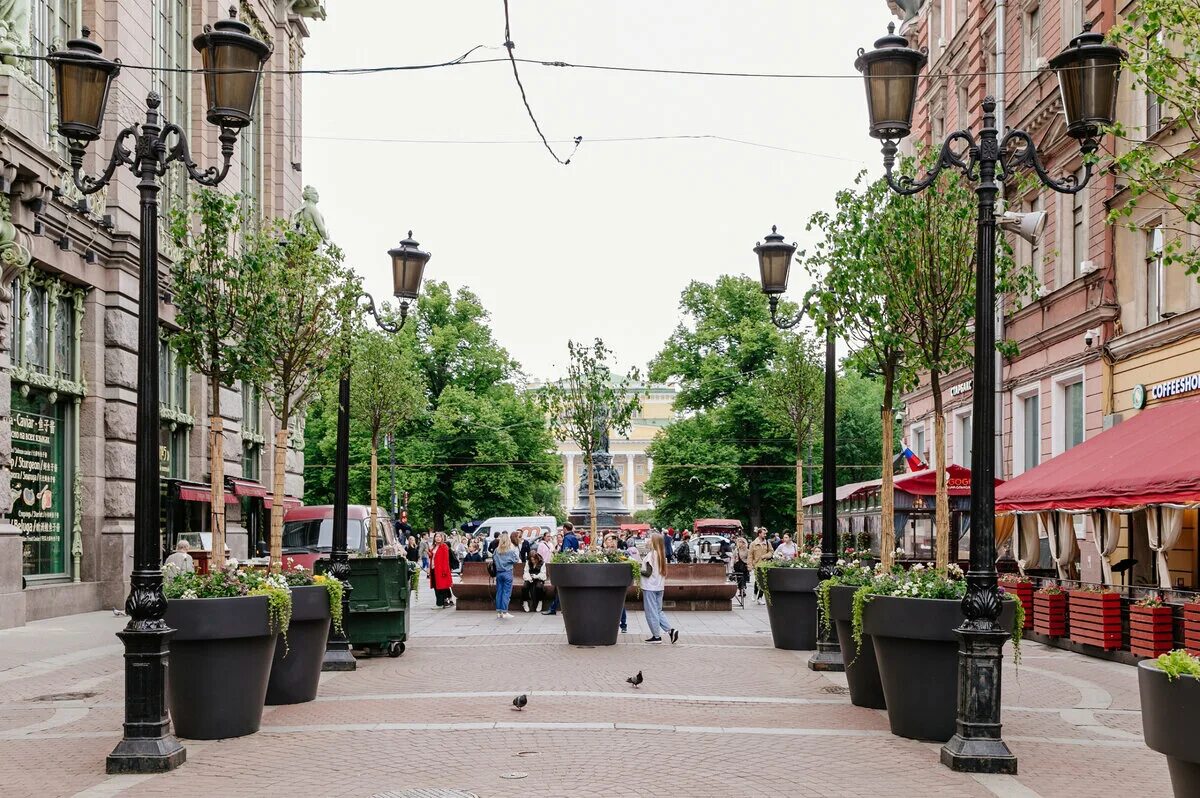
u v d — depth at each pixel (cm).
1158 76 1291
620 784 870
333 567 1652
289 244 1630
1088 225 2533
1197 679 644
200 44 1045
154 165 995
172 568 1191
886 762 967
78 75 1016
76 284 2472
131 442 2612
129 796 836
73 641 1923
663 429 6219
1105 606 1806
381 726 1109
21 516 2272
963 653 968
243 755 981
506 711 1204
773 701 1295
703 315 6225
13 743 1047
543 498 8012
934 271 1445
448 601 2967
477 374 6097
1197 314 2044
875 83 1077
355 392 3841
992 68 3194
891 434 1486
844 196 1521
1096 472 2002
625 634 2186
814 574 1861
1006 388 3023
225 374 1520
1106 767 959
